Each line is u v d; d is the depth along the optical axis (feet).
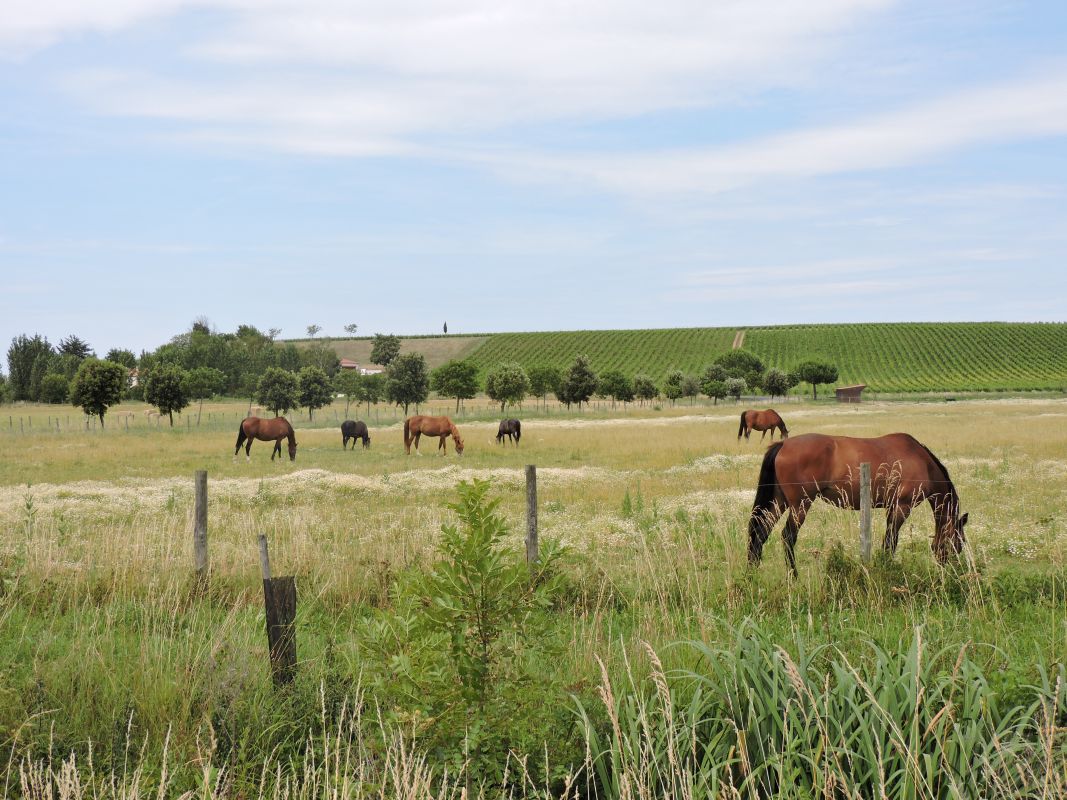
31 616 25.13
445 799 12.81
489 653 14.43
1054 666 16.72
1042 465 71.87
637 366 511.81
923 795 12.48
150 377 183.42
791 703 14.51
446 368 252.62
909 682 14.57
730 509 49.34
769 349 544.21
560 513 52.75
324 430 161.07
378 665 14.65
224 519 48.55
